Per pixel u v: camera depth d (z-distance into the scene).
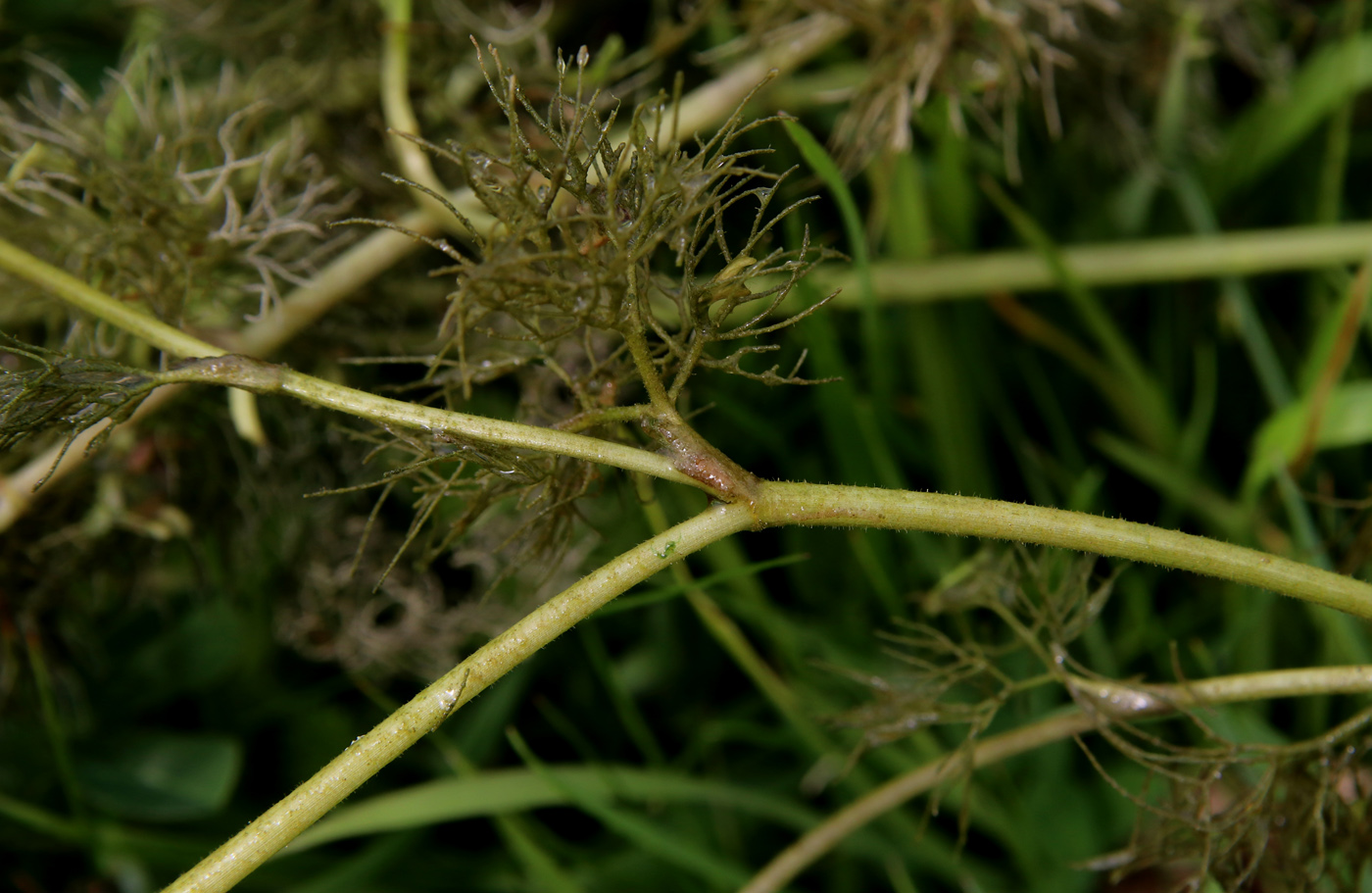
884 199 0.33
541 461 0.26
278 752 0.35
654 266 0.31
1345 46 0.34
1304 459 0.33
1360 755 0.28
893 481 0.33
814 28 0.33
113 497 0.32
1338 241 0.34
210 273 0.31
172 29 0.33
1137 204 0.36
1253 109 0.36
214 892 0.25
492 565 0.33
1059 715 0.30
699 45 0.35
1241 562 0.26
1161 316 0.37
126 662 0.35
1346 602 0.26
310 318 0.32
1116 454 0.34
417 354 0.33
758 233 0.26
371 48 0.33
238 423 0.31
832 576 0.34
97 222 0.30
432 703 0.26
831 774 0.33
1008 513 0.26
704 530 0.26
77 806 0.32
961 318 0.35
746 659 0.32
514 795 0.32
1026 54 0.32
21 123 0.32
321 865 0.33
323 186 0.31
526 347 0.31
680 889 0.33
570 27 0.35
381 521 0.34
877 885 0.34
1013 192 0.37
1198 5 0.34
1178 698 0.28
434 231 0.32
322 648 0.34
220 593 0.34
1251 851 0.28
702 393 0.33
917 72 0.32
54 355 0.25
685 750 0.35
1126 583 0.34
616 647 0.36
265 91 0.33
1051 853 0.32
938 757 0.32
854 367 0.36
